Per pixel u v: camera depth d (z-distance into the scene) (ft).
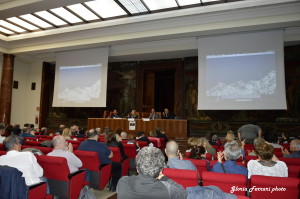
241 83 33.99
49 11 34.86
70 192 10.47
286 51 36.60
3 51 44.86
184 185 8.23
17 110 52.42
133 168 18.42
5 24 39.60
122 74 48.52
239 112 39.81
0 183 7.75
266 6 28.71
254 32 33.65
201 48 36.40
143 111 47.70
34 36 42.11
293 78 35.99
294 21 28.73
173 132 35.19
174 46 39.81
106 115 43.16
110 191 14.96
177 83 44.29
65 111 52.60
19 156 9.24
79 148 14.20
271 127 37.14
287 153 13.91
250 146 18.10
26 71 54.80
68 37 40.78
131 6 32.81
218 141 23.35
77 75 44.88
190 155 11.39
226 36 35.14
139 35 36.14
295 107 35.76
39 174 9.48
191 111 42.78
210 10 30.66
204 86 35.88
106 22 36.91
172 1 31.35
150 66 46.73
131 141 19.75
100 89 42.39
